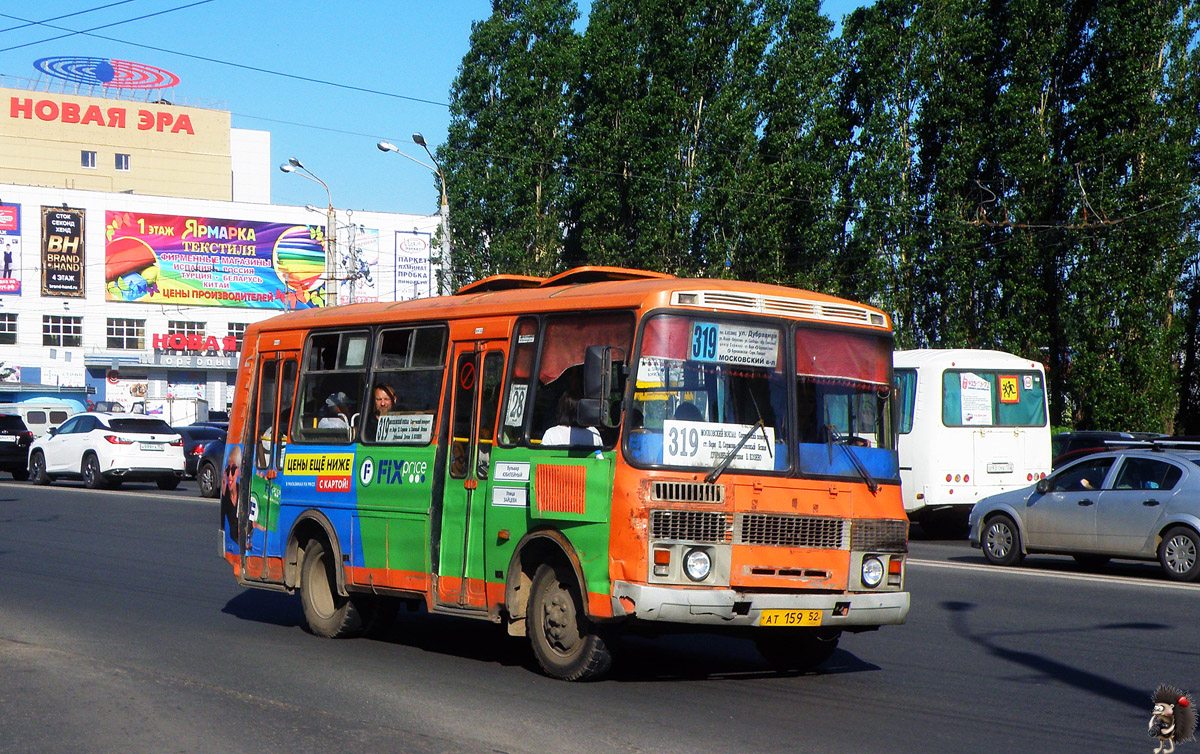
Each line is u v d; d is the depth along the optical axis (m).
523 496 8.60
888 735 7.05
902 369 21.84
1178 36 33.00
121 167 87.38
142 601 12.54
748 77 40.25
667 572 7.74
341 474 10.36
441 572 9.28
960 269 35.06
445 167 45.34
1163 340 32.72
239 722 7.19
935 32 36.25
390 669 9.03
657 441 7.87
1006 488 21.61
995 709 7.82
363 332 10.48
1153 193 31.89
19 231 69.50
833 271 38.06
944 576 15.27
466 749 6.56
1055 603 12.84
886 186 36.66
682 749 6.62
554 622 8.47
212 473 27.38
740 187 38.88
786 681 8.77
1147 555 15.23
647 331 8.02
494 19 45.47
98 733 6.92
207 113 90.06
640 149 40.56
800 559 8.15
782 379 8.38
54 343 70.44
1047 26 33.84
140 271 72.38
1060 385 33.69
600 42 41.47
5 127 83.62
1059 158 33.97
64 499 26.22
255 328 11.78
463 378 9.38
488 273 44.12
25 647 9.67
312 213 76.25
